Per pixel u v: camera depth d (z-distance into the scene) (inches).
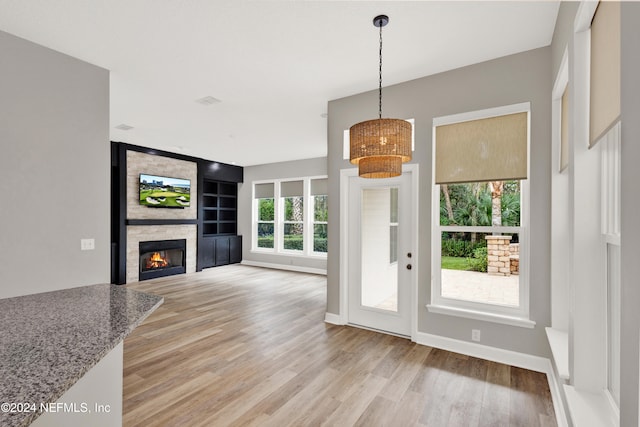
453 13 87.1
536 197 103.5
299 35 97.9
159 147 250.1
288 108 160.2
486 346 111.7
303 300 191.5
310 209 295.9
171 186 266.2
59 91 105.1
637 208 29.8
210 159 300.4
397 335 133.3
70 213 106.3
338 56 110.3
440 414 81.0
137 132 205.5
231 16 88.4
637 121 29.4
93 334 45.9
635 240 30.3
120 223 233.8
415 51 106.7
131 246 241.8
